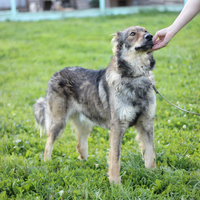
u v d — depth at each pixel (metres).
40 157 4.05
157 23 13.55
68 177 3.35
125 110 3.36
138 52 3.46
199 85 6.12
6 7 20.59
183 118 4.77
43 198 3.04
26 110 6.01
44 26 14.96
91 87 3.88
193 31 11.71
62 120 4.18
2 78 8.15
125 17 16.22
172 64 7.85
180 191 2.92
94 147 4.48
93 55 9.63
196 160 3.49
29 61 9.73
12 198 3.04
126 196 2.91
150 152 3.48
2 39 12.55
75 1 20.38
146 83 3.44
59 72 4.27
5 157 3.85
